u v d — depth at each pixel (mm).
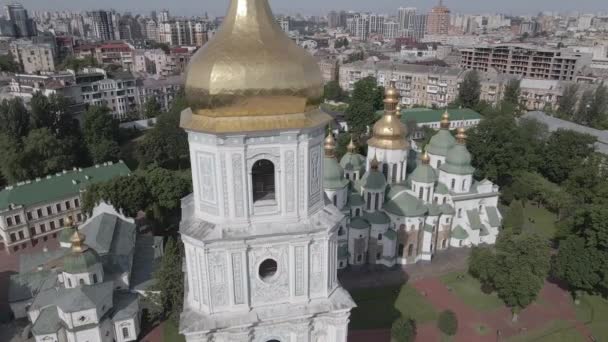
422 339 56031
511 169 100312
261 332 28141
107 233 66250
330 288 29047
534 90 176625
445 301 63562
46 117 115875
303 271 27625
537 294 59625
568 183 93312
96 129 121000
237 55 23375
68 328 52000
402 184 74500
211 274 26375
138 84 167875
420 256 73688
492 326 58594
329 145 67688
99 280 56750
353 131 138375
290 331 28578
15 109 110688
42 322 52812
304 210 26812
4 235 79625
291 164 25609
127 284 59781
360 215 71438
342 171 69125
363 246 70750
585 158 105312
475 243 78312
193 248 26469
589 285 59562
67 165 108000
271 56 23594
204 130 24141
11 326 59375
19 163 98812
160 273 58531
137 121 150000
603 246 61844
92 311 52312
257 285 27391
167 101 178875
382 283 67438
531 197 100375
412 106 187750
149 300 58469
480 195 78062
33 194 83562
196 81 23891
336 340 29516
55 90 140000
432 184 73250
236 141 24406
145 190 78438
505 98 161500
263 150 25062
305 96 24484
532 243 59219
